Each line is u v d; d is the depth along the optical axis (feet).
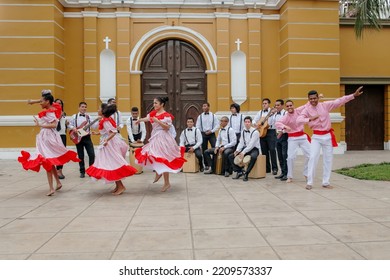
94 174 23.27
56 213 19.07
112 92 47.09
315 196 22.53
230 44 48.16
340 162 39.17
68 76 46.88
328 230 15.56
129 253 13.23
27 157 23.56
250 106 47.85
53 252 13.42
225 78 47.52
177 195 23.40
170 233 15.46
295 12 45.83
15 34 43.14
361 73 51.60
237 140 32.99
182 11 47.62
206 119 34.32
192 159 32.86
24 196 23.45
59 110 24.63
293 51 45.83
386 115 53.11
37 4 43.19
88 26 46.57
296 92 45.80
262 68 48.67
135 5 47.01
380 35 51.80
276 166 31.68
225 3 47.21
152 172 33.76
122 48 46.70
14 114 43.21
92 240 14.69
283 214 18.28
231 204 20.65
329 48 46.24
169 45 48.11
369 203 20.42
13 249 13.78
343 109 51.65
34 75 43.24
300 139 27.22
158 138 24.32
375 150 52.75
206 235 15.12
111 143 23.61
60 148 24.07
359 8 34.96
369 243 13.92
